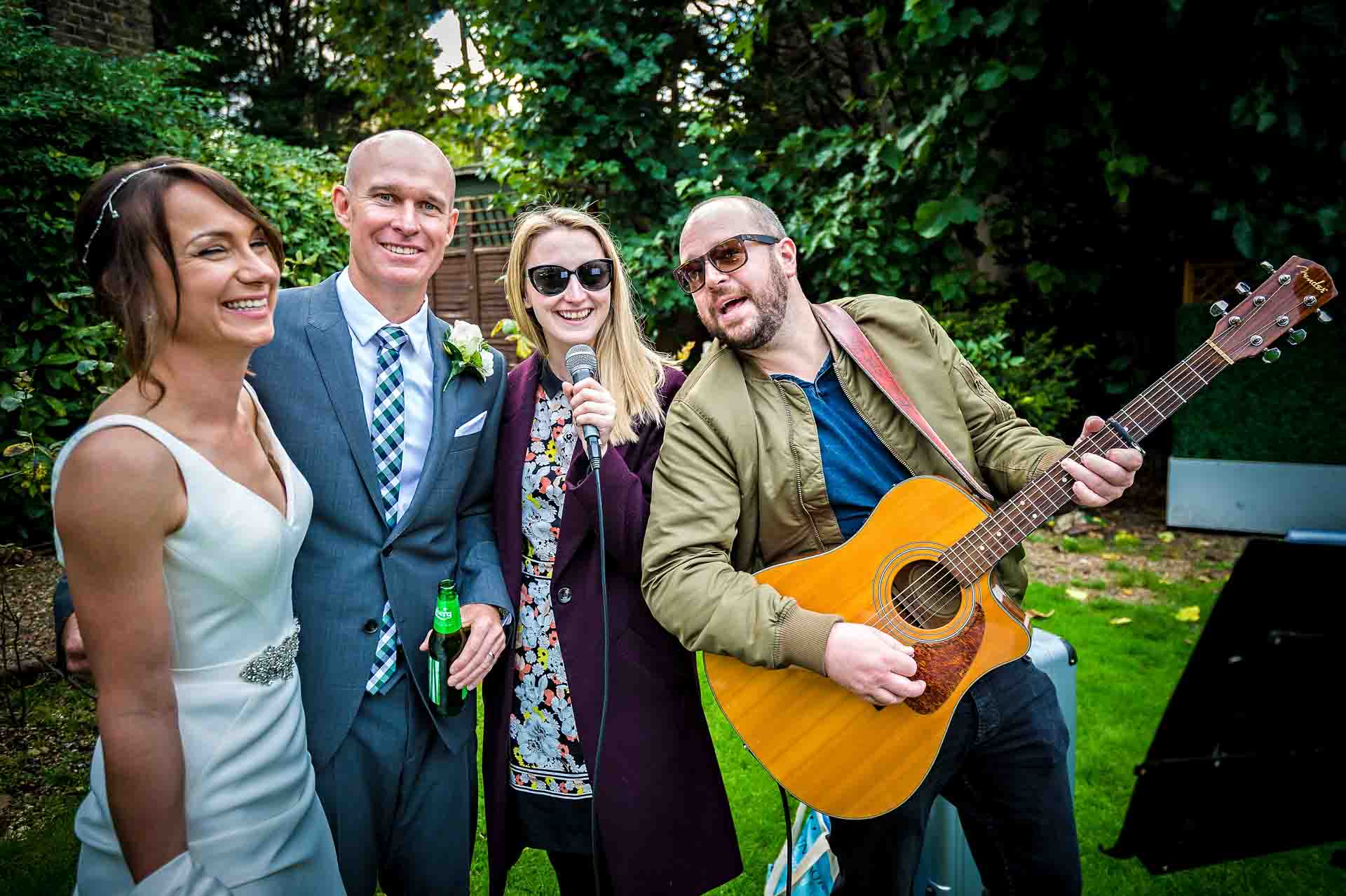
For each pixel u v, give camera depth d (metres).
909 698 1.69
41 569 4.49
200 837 1.22
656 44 6.45
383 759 1.64
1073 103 5.16
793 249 1.88
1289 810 1.85
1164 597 4.32
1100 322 6.55
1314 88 4.57
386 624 1.66
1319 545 1.72
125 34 7.04
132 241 1.15
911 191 5.65
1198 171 5.09
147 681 1.15
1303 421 5.15
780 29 7.30
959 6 4.93
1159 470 6.86
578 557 1.85
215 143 6.40
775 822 2.63
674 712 1.86
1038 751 1.72
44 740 3.02
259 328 1.24
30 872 2.33
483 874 2.46
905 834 1.71
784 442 1.80
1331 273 4.92
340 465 1.63
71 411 4.92
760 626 1.62
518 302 1.99
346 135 15.11
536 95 6.57
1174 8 4.31
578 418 1.74
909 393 1.85
